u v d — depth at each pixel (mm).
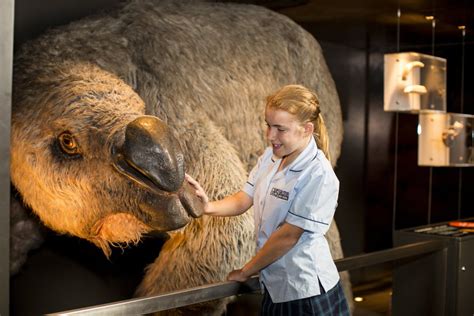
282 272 1780
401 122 4438
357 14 4008
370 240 4301
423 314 2941
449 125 4090
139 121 1864
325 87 3801
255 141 3258
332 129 3855
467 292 2928
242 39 3254
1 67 1354
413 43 4371
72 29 2609
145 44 2789
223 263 2871
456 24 4504
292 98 1688
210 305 2570
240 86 3162
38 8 2514
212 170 2832
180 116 2814
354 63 4070
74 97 2439
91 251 2662
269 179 1823
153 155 1824
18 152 2434
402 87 3787
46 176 2418
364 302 3818
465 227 3213
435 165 4172
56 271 2590
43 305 2572
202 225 2836
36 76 2457
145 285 2812
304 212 1688
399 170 4453
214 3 3248
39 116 2426
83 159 2373
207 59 3031
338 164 4000
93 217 2387
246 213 2971
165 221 2037
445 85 4047
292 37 3570
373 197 4289
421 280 2941
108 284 2738
